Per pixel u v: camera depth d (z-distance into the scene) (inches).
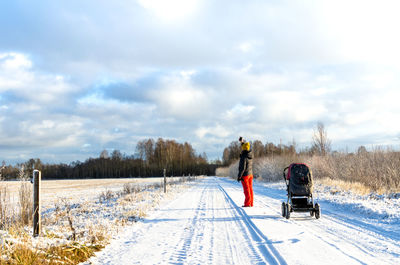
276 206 445.1
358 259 182.9
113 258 201.6
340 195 534.3
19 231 236.1
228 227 293.4
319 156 1002.7
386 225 288.2
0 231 228.5
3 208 283.9
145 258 199.6
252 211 390.3
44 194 999.6
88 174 3782.0
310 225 292.8
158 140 4116.6
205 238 251.4
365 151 771.4
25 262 174.9
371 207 362.6
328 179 795.4
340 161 845.8
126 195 661.9
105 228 283.7
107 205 511.2
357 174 708.7
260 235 252.7
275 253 197.9
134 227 305.3
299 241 227.8
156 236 264.7
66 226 311.1
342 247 210.4
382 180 600.4
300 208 330.6
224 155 4719.5
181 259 195.3
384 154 709.9
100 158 4298.7
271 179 1224.8
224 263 184.1
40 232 248.2
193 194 693.9
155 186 1011.9
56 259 189.8
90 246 225.3
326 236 244.4
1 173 297.0
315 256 189.6
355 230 268.1
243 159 432.8
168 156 3841.0
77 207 530.6
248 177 437.1
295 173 334.6
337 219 327.3
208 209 426.0
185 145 4645.7
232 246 222.4
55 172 3865.7
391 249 204.5
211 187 984.9
